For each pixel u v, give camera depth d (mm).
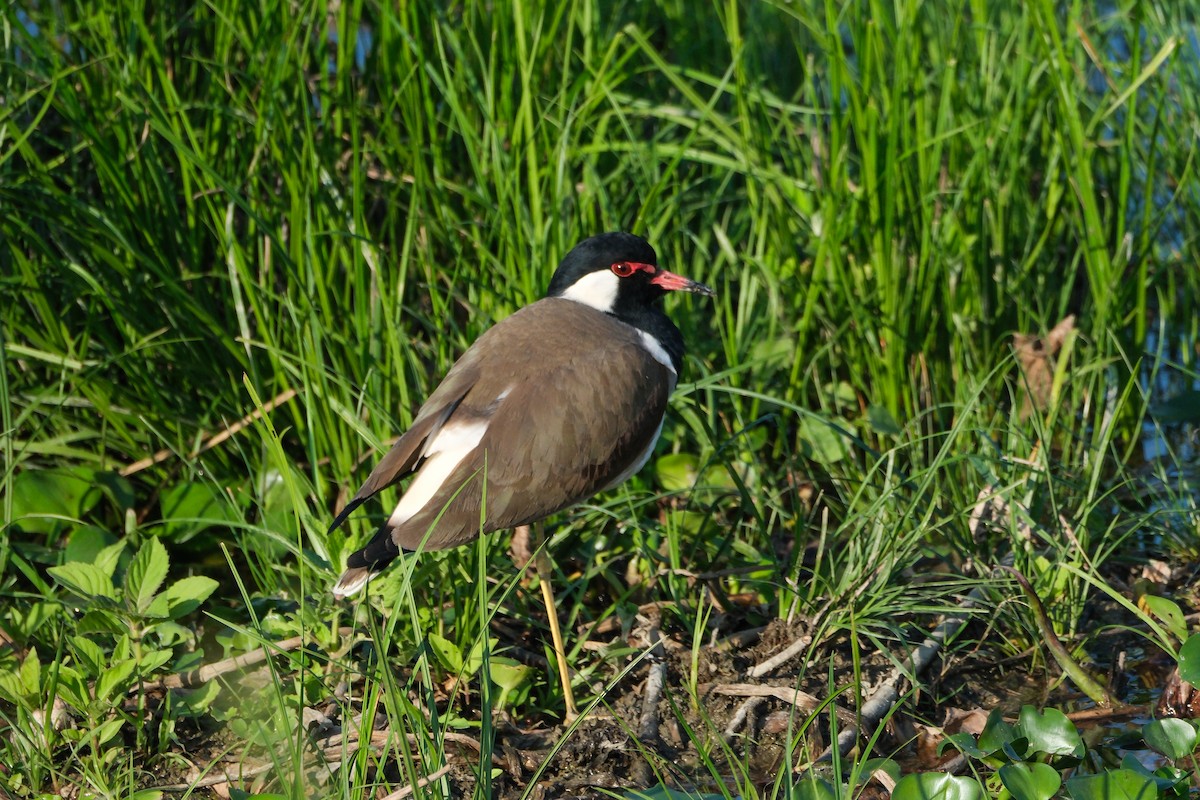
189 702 8570
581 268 10148
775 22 15812
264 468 11039
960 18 12672
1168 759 8188
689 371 11812
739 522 10414
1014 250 12906
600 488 9297
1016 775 7391
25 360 11461
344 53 12148
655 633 9547
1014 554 9773
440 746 7383
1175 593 10125
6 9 11461
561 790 8227
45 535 10812
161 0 12211
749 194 12414
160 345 11375
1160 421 12031
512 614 9750
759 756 8547
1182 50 13727
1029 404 11859
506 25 12219
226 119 11836
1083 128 12836
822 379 12375
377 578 9086
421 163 11609
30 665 8359
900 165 11953
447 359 11250
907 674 8859
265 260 11383
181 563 10883
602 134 12297
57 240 11164
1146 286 12531
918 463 10625
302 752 7730
